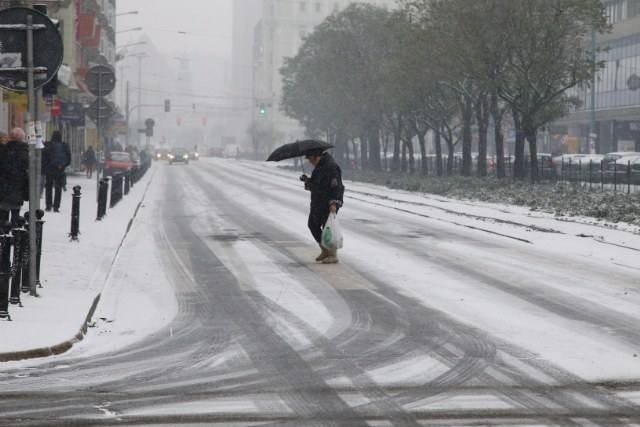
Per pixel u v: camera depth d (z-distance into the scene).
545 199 82.69
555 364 20.47
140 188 107.31
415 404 17.16
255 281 33.59
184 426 15.77
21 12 27.73
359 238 50.00
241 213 69.62
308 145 39.00
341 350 22.02
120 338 23.55
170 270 36.56
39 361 20.72
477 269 36.97
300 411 16.70
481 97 124.19
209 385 18.64
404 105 135.75
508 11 102.12
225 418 16.25
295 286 32.38
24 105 33.22
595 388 18.39
